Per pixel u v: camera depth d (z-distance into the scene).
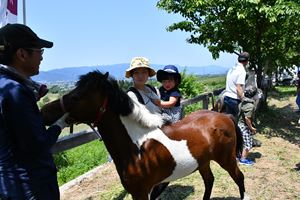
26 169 2.10
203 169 4.30
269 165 6.23
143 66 3.64
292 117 11.27
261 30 9.63
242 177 4.26
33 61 2.12
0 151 2.04
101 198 4.75
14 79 2.05
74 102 2.74
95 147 9.32
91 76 2.88
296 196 4.88
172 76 4.26
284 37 10.11
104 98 2.93
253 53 9.99
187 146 3.51
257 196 4.85
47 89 2.37
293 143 7.92
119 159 3.17
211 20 9.80
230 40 10.05
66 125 2.81
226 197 4.76
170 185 5.16
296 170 5.97
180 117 4.43
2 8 5.34
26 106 2.00
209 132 3.76
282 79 24.86
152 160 3.26
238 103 6.27
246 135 6.16
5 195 2.06
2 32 2.04
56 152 3.94
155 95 3.89
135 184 3.23
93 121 2.95
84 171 6.72
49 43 2.20
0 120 2.01
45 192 2.19
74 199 4.74
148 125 3.27
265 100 11.05
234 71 6.27
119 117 3.09
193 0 9.42
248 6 8.54
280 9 8.06
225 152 3.98
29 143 2.01
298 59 11.30
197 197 4.75
